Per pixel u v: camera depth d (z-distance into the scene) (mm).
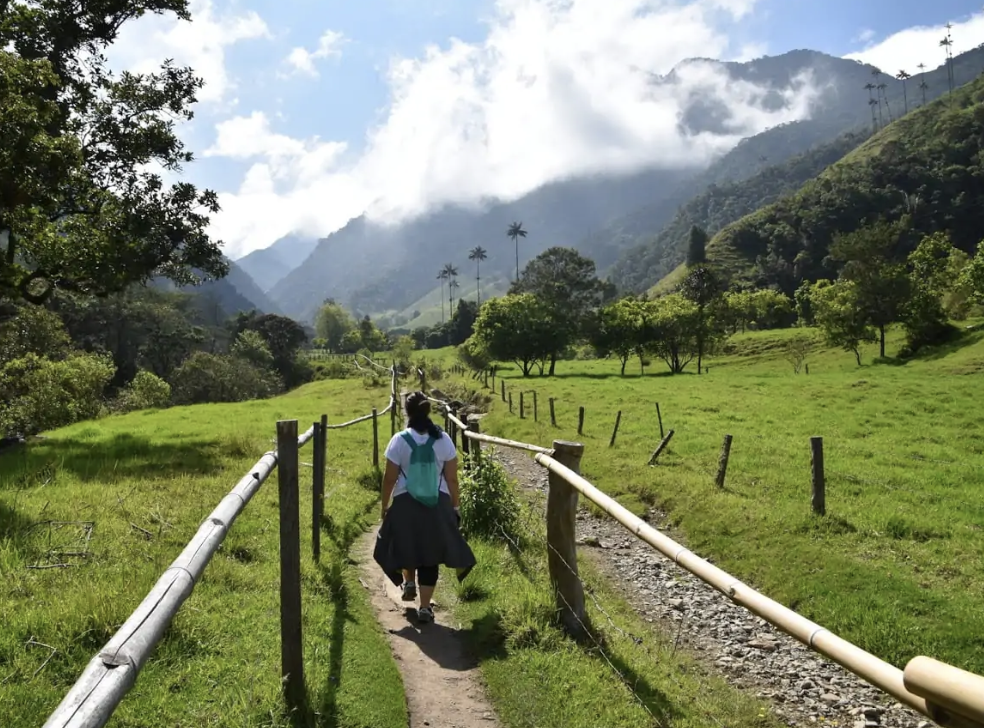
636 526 3818
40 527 6777
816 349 73125
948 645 7355
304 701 4004
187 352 92188
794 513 11516
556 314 66000
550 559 5680
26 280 18391
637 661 5273
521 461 19203
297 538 4145
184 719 3645
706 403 27719
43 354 33125
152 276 21156
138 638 2219
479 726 4227
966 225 149250
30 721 3451
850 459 16375
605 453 18297
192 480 10695
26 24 16875
